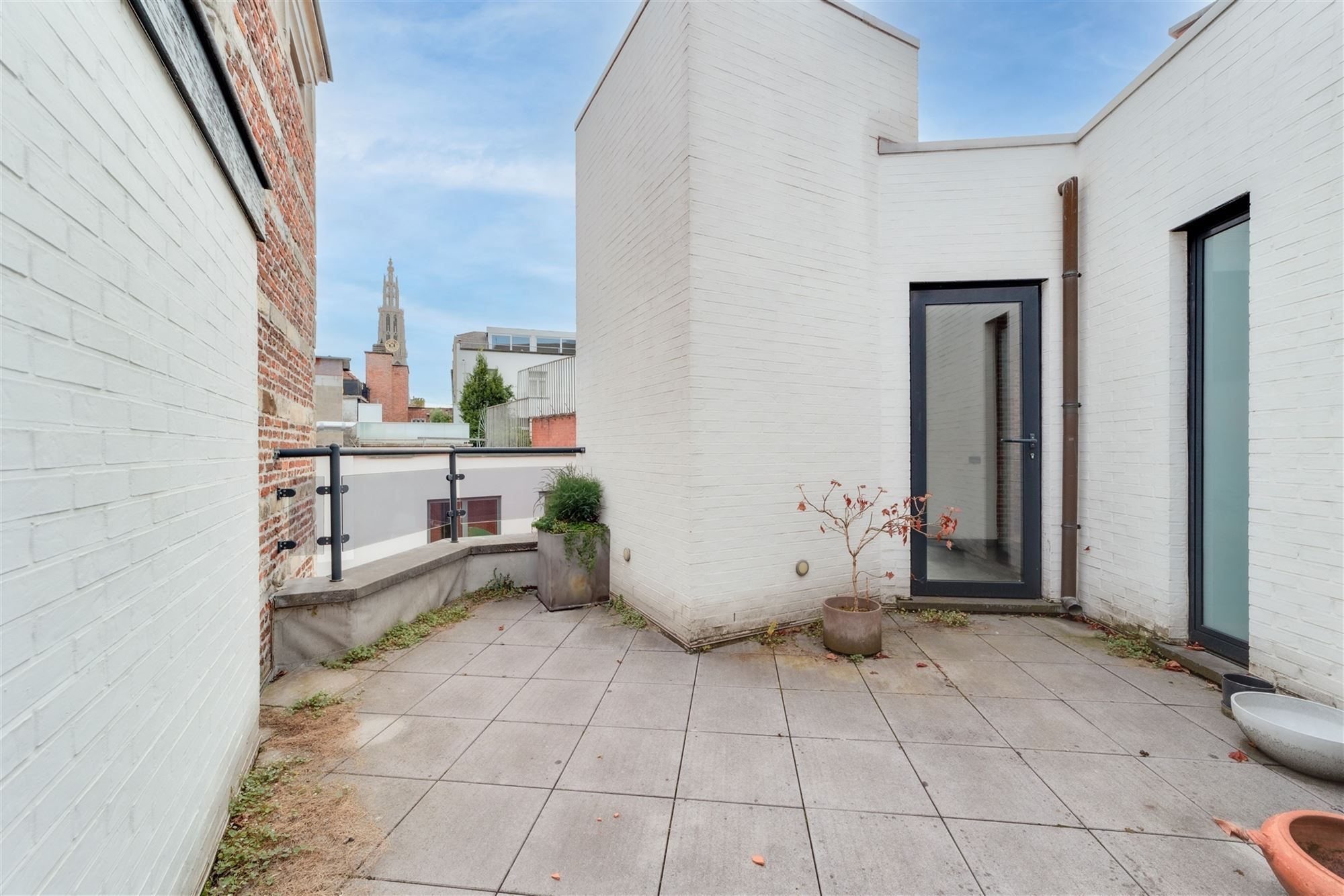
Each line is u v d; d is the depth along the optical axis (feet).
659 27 12.67
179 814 4.95
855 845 6.00
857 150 13.87
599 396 16.43
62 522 3.37
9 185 2.91
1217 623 10.90
